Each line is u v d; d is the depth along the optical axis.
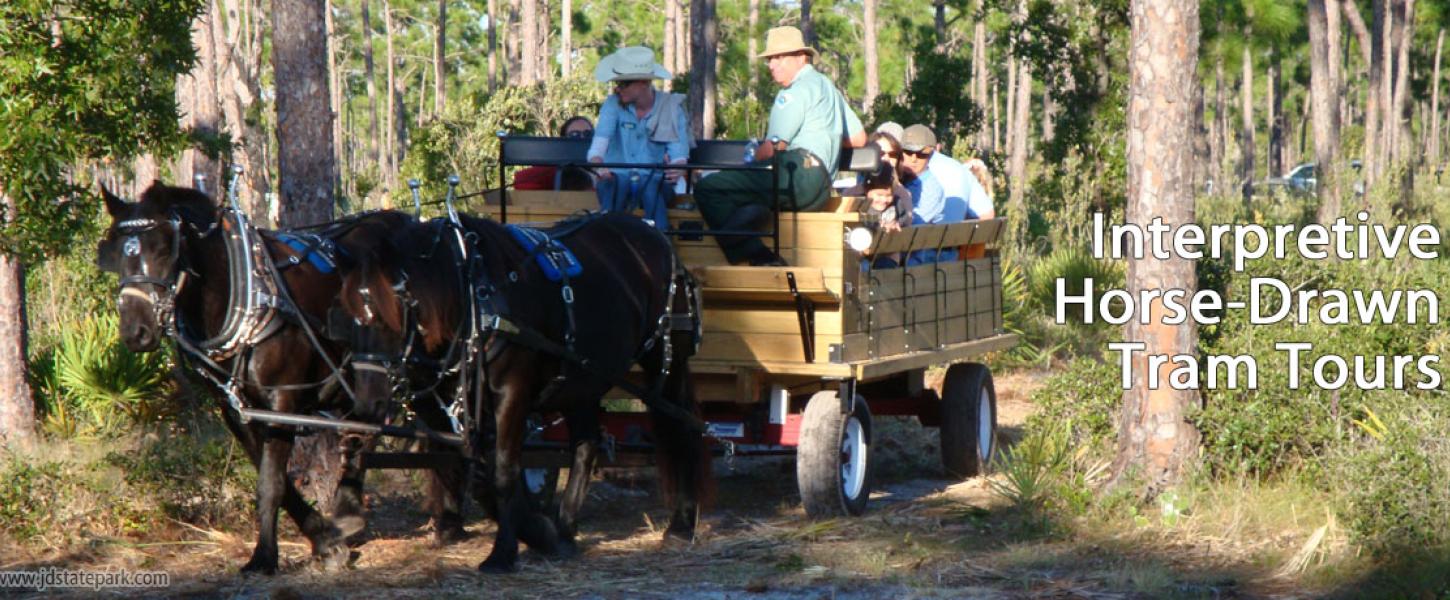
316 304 7.57
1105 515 9.23
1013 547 8.56
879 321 9.75
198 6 10.28
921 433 13.20
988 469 11.65
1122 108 21.81
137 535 8.82
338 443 9.67
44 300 15.24
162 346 12.41
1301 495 9.11
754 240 9.23
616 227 8.91
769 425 9.53
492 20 55.19
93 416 12.18
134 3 9.91
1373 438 9.39
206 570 8.04
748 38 40.50
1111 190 22.06
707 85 29.58
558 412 9.27
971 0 42.44
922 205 11.16
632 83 9.84
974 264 11.58
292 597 7.32
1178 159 9.45
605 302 8.44
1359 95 68.75
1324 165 26.28
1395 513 7.99
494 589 7.65
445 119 27.11
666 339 8.91
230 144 13.52
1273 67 59.59
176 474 9.12
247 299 7.27
